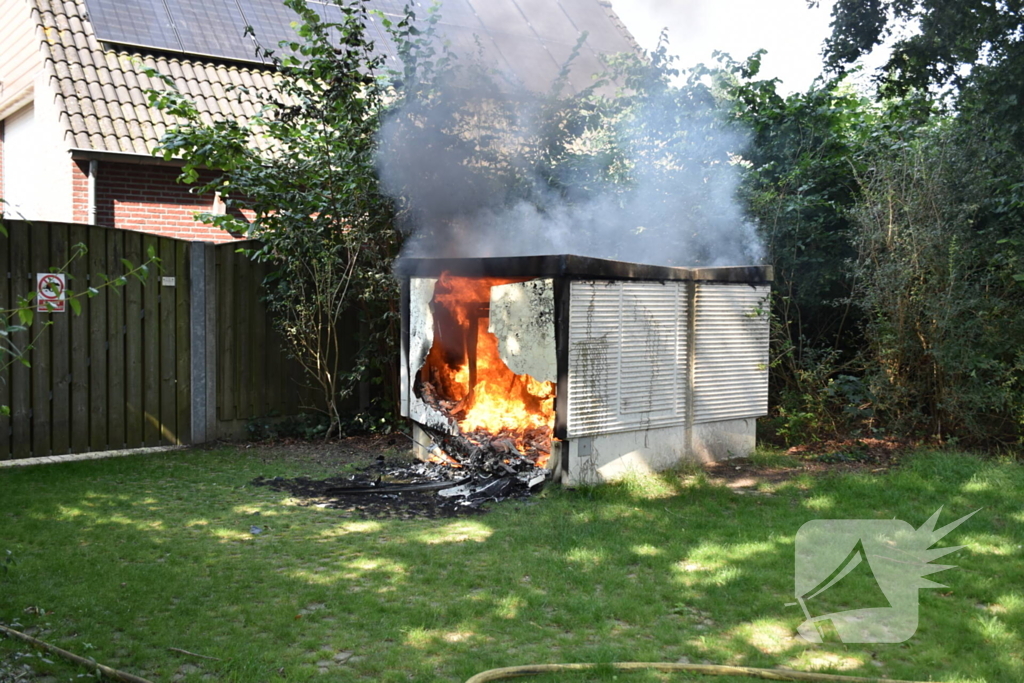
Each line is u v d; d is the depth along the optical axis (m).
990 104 8.50
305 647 3.67
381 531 5.45
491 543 5.15
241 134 8.70
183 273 8.23
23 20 12.80
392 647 3.68
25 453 7.40
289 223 8.21
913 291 8.11
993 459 7.36
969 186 8.20
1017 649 3.69
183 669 3.44
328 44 8.67
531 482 6.47
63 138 10.69
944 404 7.95
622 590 4.40
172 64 12.20
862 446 8.02
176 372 8.26
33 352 7.39
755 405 7.73
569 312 6.16
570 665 3.46
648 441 6.90
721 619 4.05
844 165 9.89
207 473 7.08
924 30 9.27
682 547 5.05
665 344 6.92
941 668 3.53
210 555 4.88
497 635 3.82
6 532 5.24
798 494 6.38
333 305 8.80
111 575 4.49
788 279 9.34
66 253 7.49
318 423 8.95
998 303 7.86
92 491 6.35
